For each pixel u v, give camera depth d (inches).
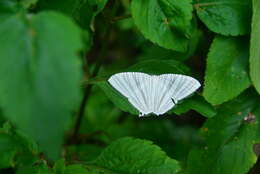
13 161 17.2
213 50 18.3
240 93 18.8
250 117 18.9
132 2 17.4
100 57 19.7
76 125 20.8
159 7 17.4
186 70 18.5
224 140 18.8
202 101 18.2
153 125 23.7
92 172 17.5
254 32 17.6
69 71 13.6
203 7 18.1
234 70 18.3
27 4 16.0
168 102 17.4
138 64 18.5
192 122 25.6
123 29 24.0
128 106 17.5
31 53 13.7
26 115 13.6
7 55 13.7
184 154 21.4
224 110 19.0
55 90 13.6
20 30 13.9
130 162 17.5
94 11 17.9
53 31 13.9
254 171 20.6
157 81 17.2
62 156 19.3
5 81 13.6
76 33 13.9
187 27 17.7
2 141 17.2
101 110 24.0
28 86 13.6
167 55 19.6
